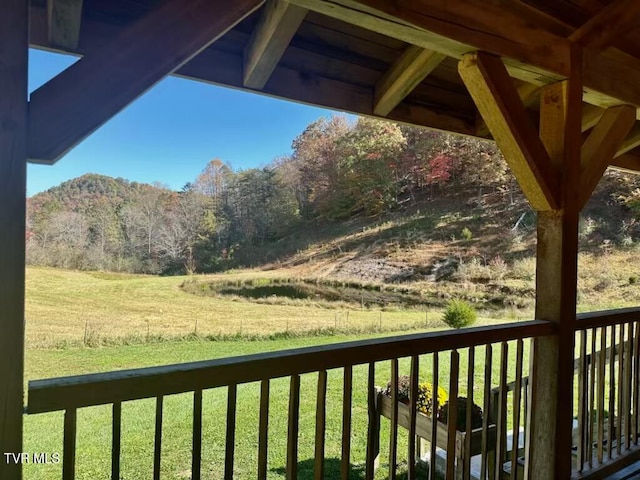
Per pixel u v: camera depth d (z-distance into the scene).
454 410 1.68
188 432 4.59
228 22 1.17
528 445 2.04
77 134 1.02
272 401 5.50
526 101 2.73
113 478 1.04
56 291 14.53
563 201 1.98
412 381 1.58
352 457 3.89
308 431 4.52
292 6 1.59
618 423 2.42
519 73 1.94
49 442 4.56
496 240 14.80
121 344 10.47
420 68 2.14
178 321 12.25
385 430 4.53
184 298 14.74
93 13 1.67
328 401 5.48
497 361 6.29
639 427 2.57
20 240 0.92
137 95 1.09
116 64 1.07
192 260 18.61
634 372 2.56
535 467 2.03
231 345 10.50
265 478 1.26
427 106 2.75
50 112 1.00
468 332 1.71
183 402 5.64
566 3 1.85
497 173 15.89
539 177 1.89
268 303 14.34
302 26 2.13
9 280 0.90
